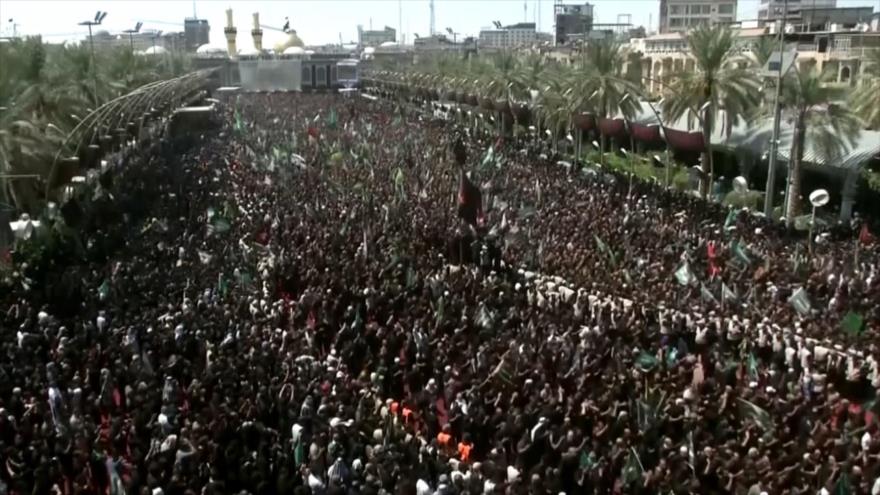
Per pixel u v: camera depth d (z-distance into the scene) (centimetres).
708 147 4547
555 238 3400
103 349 2239
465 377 2072
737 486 1594
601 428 1825
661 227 3572
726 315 2611
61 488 1712
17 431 1791
